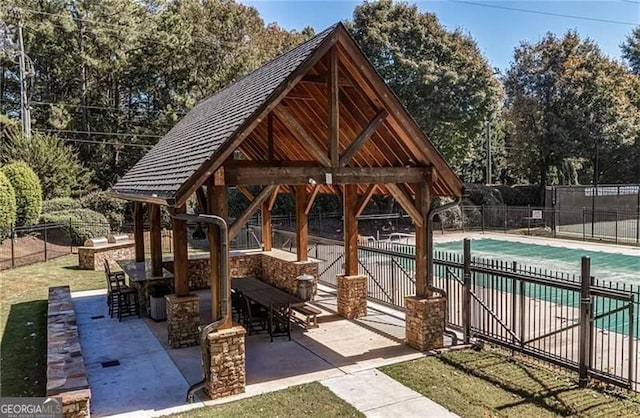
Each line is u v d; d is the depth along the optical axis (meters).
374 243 16.55
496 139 48.34
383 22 34.53
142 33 33.72
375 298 13.59
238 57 35.34
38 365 8.91
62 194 27.81
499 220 34.97
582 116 36.34
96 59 33.09
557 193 32.44
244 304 11.67
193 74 35.19
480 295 10.48
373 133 9.26
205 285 15.53
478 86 34.44
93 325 11.46
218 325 7.51
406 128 8.89
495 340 9.30
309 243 18.39
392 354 9.16
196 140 9.88
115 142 34.38
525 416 6.56
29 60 29.84
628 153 38.91
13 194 20.72
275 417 6.66
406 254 11.98
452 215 34.34
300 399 7.23
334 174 8.45
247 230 23.27
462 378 7.94
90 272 18.36
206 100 18.03
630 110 38.72
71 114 34.03
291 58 9.37
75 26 32.88
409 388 7.57
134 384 7.96
